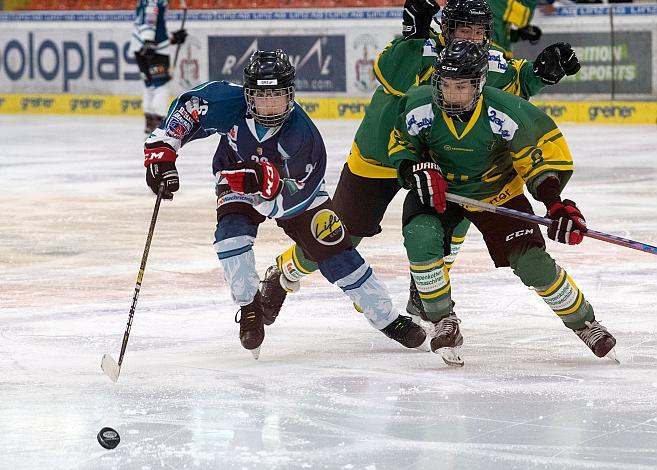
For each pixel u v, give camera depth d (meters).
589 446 8.26
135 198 22.45
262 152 10.40
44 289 14.45
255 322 10.82
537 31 18.64
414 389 9.85
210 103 10.34
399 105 10.70
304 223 10.79
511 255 10.60
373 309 11.04
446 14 11.10
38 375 10.46
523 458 8.02
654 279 14.48
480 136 10.33
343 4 38.94
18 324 12.59
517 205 10.82
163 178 10.54
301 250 11.67
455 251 12.38
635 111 34.28
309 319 12.71
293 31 38.59
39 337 11.99
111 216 20.23
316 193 10.69
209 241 17.75
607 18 34.28
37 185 24.48
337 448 8.27
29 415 9.17
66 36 42.31
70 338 11.95
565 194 21.84
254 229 10.87
